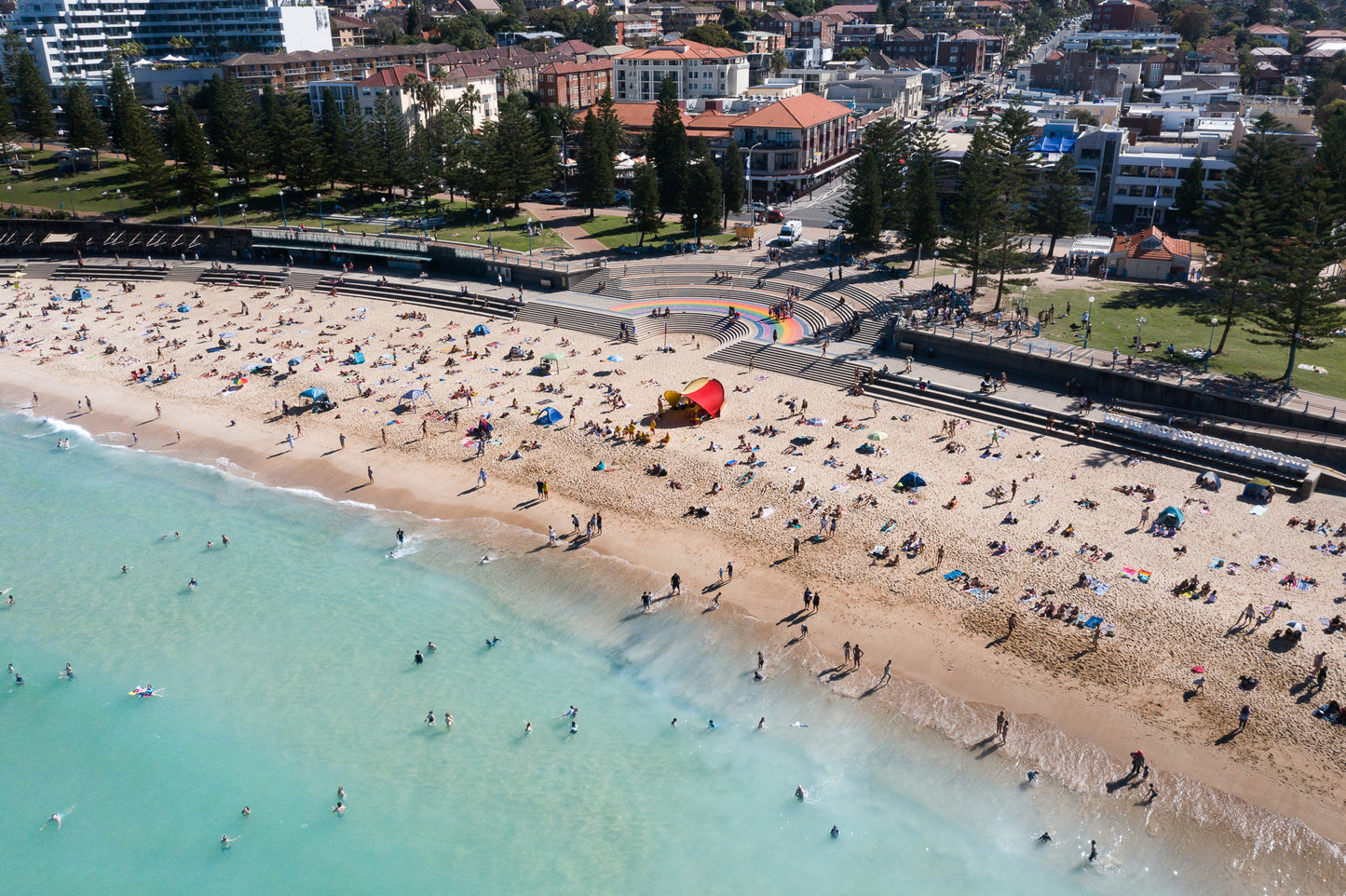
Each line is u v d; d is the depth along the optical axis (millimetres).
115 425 89938
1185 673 53062
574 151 166875
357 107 159375
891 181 127812
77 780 51406
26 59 178000
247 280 128000
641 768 50531
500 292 117500
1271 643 54406
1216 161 128875
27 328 113375
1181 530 65312
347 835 47406
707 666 56969
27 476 81250
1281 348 88000
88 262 136125
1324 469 69875
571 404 88562
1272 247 98125
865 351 95375
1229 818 45094
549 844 46438
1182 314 97500
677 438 81500
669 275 118250
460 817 48094
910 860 44625
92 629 62406
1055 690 52906
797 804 47906
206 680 57781
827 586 62500
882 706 53062
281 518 74250
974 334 92312
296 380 96188
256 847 47000
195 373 99375
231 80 176875
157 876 45750
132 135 147000
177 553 70062
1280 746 48312
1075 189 115625
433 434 84750
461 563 67812
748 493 72938
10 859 47000
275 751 52594
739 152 137375
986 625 57938
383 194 159000
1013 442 78375
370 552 69562
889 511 69188
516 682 56750
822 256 120938
